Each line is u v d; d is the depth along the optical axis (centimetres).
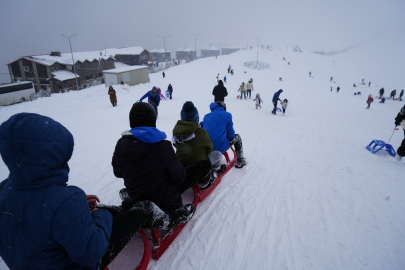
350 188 406
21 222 116
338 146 706
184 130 295
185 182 278
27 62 4481
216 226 293
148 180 218
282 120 1173
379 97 3778
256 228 292
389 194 387
